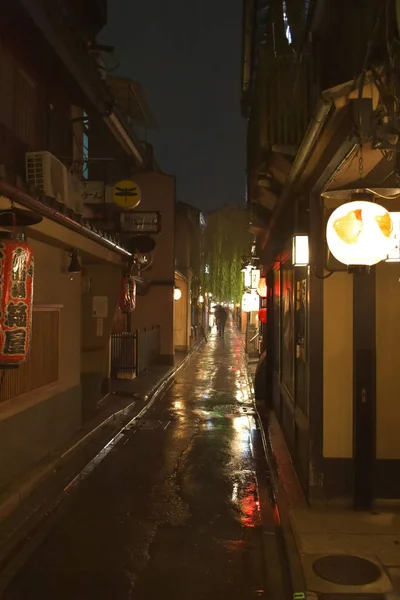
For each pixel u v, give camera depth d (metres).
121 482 7.79
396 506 6.41
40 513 6.53
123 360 17.56
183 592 4.77
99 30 13.30
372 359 6.44
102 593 4.73
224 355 28.06
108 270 12.79
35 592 4.73
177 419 12.22
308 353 6.77
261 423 11.66
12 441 7.16
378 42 4.21
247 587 4.86
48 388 8.66
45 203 6.75
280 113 7.84
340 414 6.54
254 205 12.51
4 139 7.93
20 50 8.38
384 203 6.38
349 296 6.57
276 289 12.32
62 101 10.57
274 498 7.16
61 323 9.28
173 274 22.28
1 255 5.66
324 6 6.34
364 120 4.36
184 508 6.80
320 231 6.61
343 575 4.82
